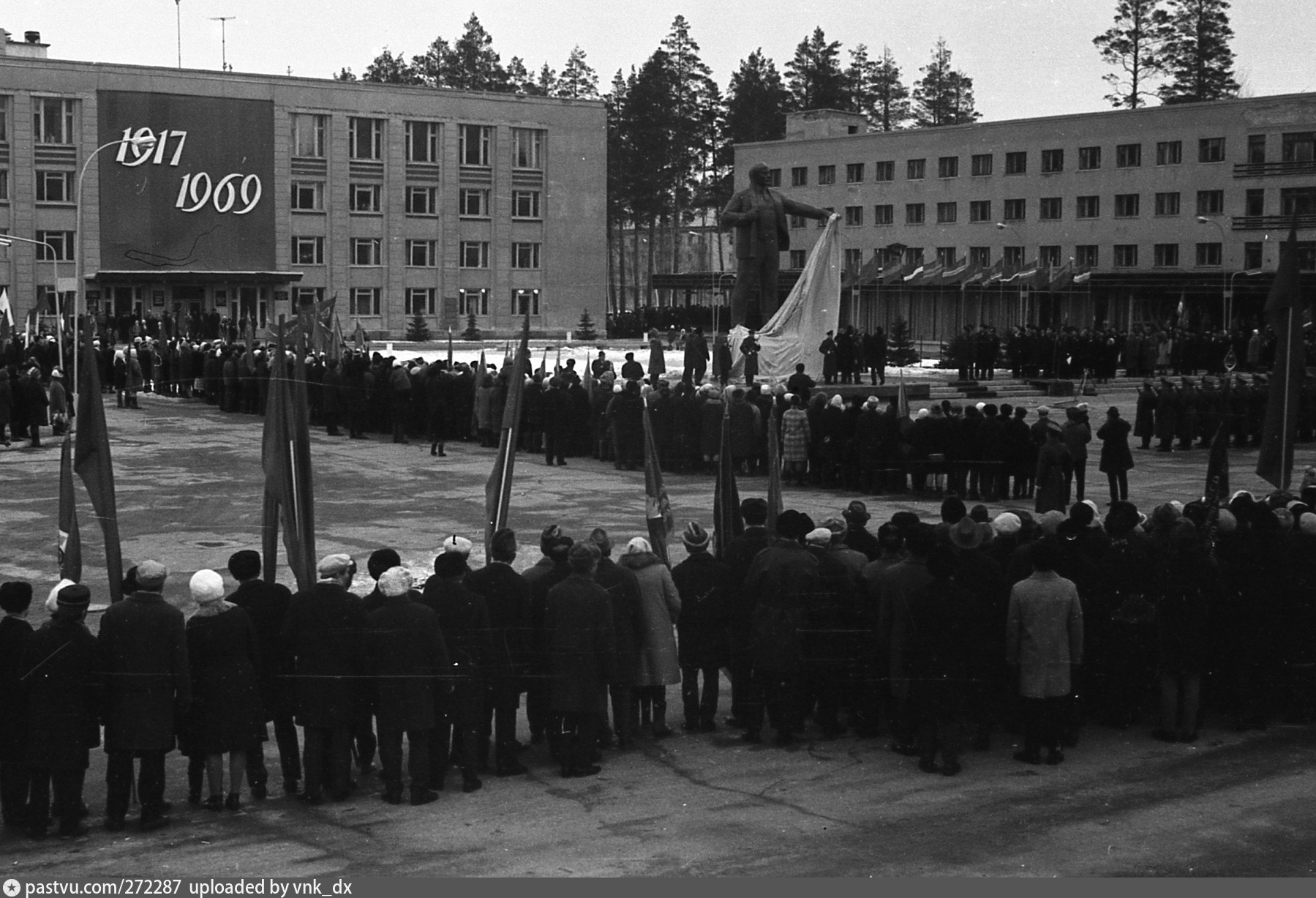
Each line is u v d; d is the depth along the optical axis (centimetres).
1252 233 6950
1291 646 1237
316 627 1034
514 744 1114
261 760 1054
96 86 7169
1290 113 6788
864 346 4388
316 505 2483
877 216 8750
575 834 950
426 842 938
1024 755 1132
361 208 8019
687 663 1226
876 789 1058
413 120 8112
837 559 1208
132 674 975
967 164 8244
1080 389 4956
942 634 1091
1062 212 7788
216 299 7606
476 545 2097
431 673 1035
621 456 2966
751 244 4150
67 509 1266
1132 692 1235
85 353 1253
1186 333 5684
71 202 7169
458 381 3494
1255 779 1083
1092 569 1213
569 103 8600
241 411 4259
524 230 8556
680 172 10100
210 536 2183
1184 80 7288
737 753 1170
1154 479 2908
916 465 2614
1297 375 1603
